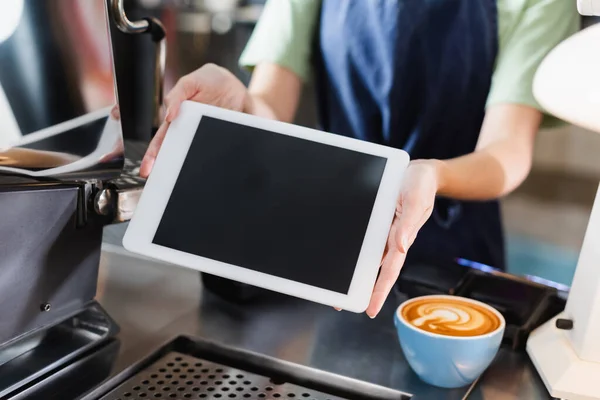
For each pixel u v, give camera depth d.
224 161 0.61
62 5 0.54
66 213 0.64
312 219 0.58
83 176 0.59
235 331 0.76
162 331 0.75
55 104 0.55
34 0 0.52
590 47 0.64
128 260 0.94
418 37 0.95
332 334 0.77
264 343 0.74
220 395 0.64
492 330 0.65
